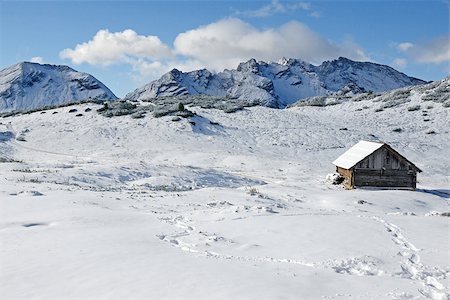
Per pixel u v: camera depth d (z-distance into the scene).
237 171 48.62
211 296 8.47
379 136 69.56
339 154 60.28
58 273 10.21
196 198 26.55
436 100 89.19
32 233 15.11
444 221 19.59
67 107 85.38
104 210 19.88
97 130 67.94
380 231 16.77
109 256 11.79
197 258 12.09
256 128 72.00
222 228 17.11
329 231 16.52
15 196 22.70
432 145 65.31
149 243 13.94
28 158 53.28
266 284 9.43
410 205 30.58
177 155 57.16
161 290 8.85
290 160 56.41
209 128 70.56
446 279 10.79
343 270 11.63
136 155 57.09
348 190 36.19
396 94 100.75
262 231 16.52
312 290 9.28
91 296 8.61
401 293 9.30
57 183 30.81
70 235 14.76
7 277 9.99
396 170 38.81
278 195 31.14
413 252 13.70
